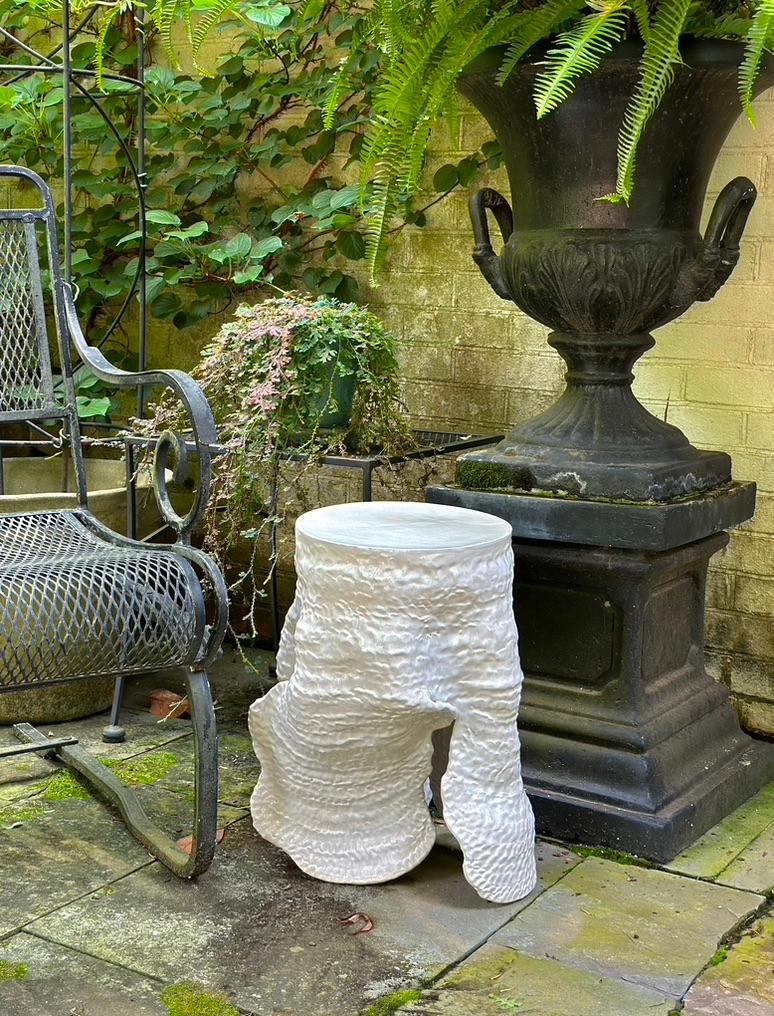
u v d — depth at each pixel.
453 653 1.74
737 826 2.08
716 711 2.22
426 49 1.86
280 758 1.85
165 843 1.89
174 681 2.73
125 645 1.67
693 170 1.94
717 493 2.10
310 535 1.77
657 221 1.92
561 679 2.09
